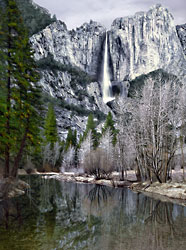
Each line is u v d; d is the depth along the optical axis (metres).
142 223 12.03
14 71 22.95
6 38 23.11
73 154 71.94
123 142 34.72
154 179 28.05
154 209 15.73
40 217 13.25
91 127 88.06
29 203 17.73
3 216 13.39
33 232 10.22
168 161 25.84
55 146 70.12
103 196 22.27
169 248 8.36
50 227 11.10
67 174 55.91
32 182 36.72
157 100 25.17
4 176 23.03
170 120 24.92
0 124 20.84
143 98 26.17
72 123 121.75
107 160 40.03
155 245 8.62
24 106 23.97
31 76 24.98
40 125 26.98
